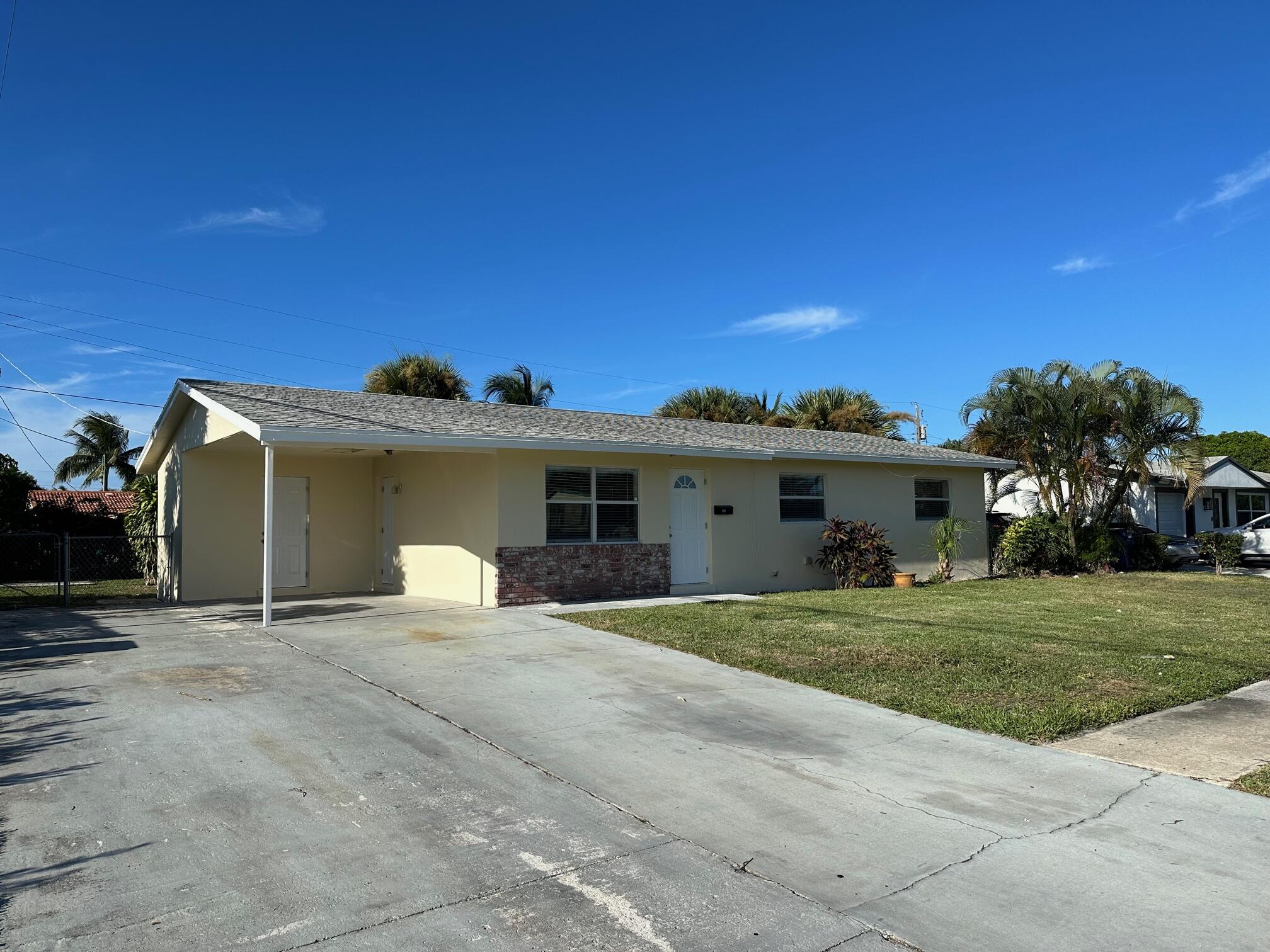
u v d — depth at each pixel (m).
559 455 14.17
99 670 8.57
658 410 39.03
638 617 12.12
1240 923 3.87
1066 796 5.44
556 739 6.56
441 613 12.73
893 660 9.26
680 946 3.66
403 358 33.06
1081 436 20.25
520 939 3.69
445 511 14.82
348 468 16.81
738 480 16.69
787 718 7.19
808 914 3.95
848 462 18.22
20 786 5.34
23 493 21.48
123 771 5.64
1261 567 23.75
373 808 5.12
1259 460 42.31
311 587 16.20
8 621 12.07
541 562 13.84
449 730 6.73
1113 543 20.69
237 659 9.20
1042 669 8.87
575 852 4.59
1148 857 4.55
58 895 3.99
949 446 27.52
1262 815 5.11
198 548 15.01
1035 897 4.12
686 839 4.77
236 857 4.43
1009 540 20.23
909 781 5.71
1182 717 7.27
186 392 14.05
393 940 3.66
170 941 3.61
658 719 7.13
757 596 15.41
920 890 4.19
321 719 6.92
